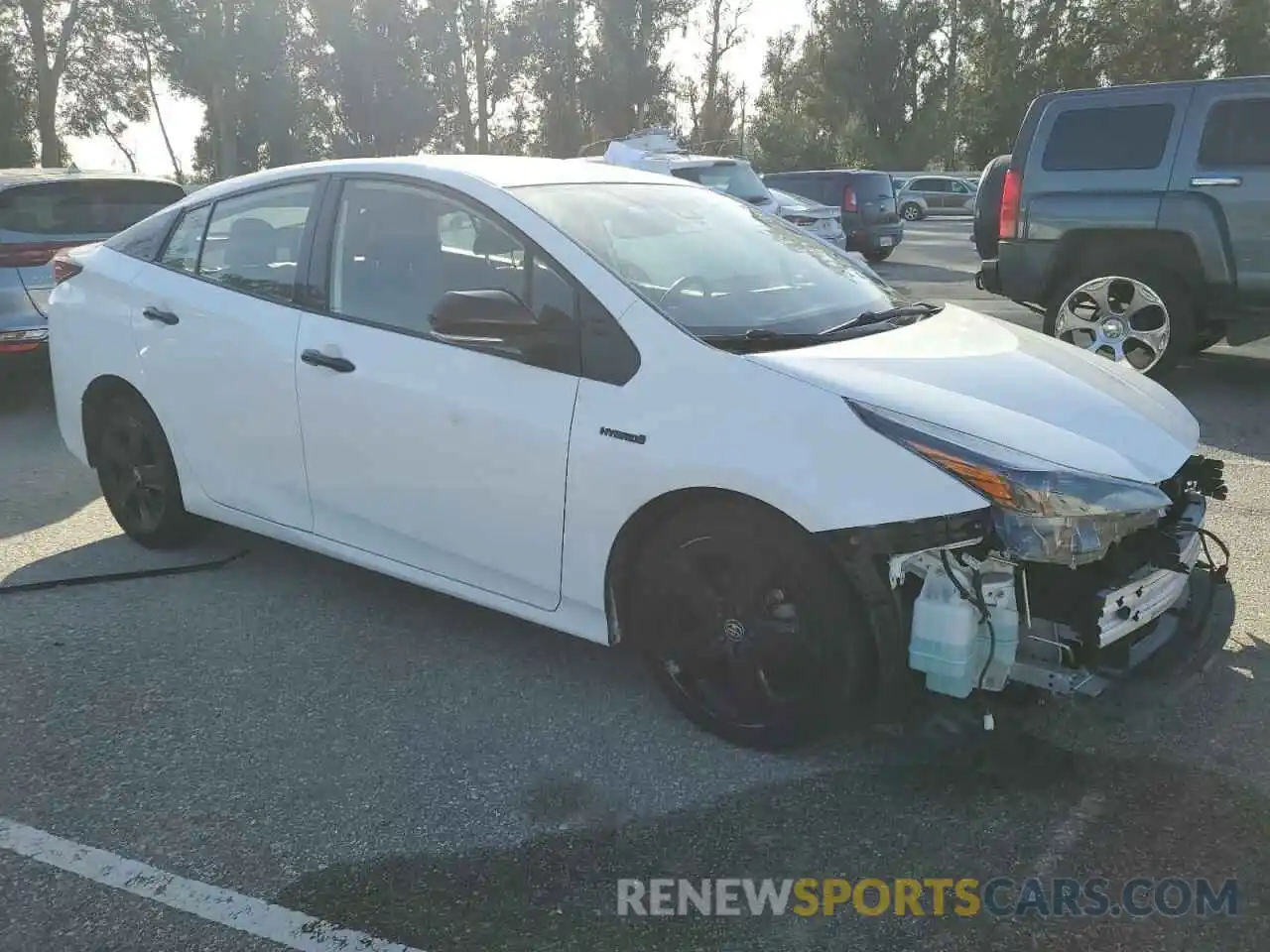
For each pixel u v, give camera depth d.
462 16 44.25
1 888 2.57
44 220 7.41
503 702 3.47
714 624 3.08
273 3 38.62
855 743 3.18
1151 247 7.25
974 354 3.28
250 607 4.21
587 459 3.14
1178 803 2.86
